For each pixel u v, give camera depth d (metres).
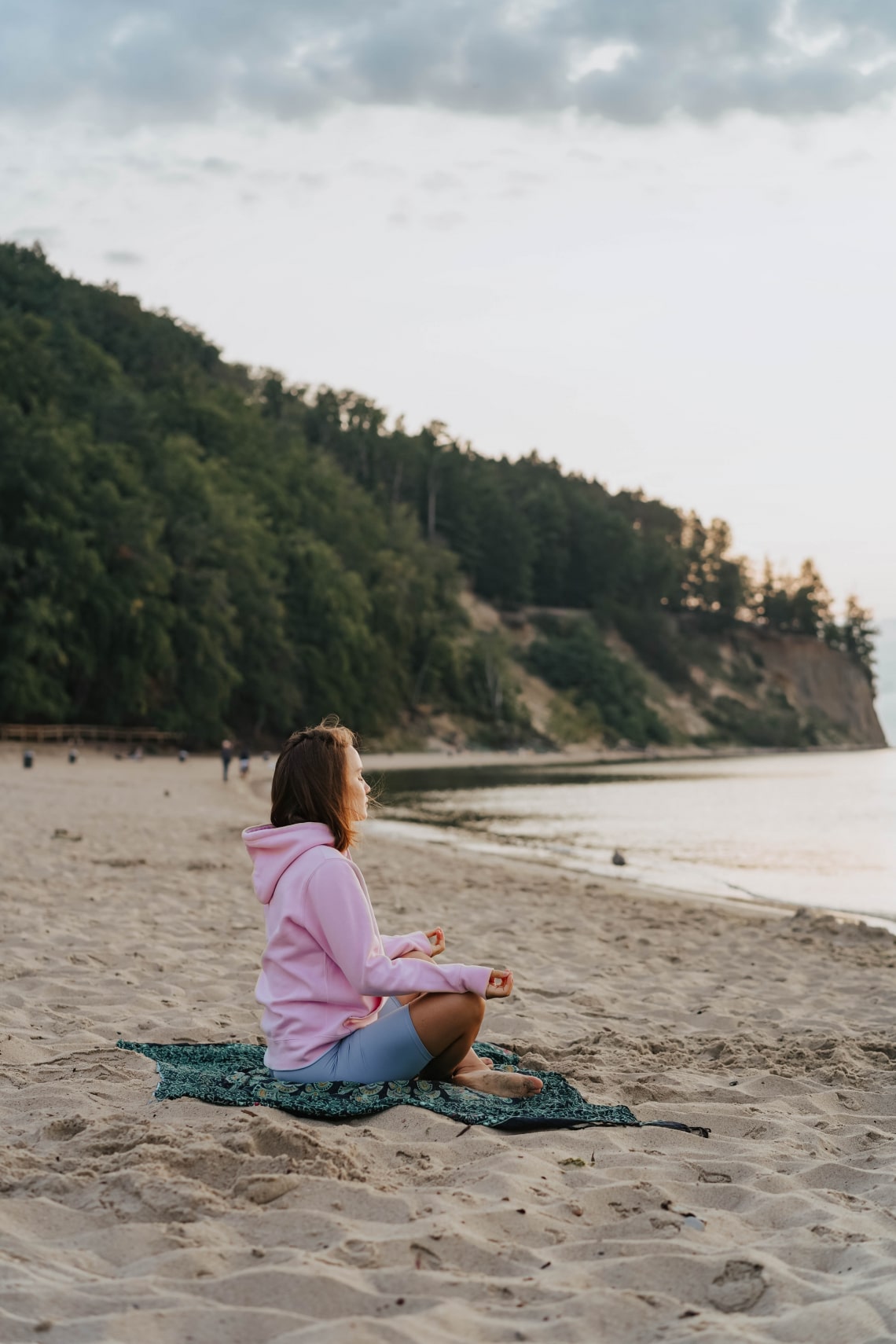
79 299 108.88
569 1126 4.18
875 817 32.53
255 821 23.78
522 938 10.18
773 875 18.75
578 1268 2.93
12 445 57.91
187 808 27.25
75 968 7.29
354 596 80.75
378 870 15.57
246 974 7.48
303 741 4.41
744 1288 2.82
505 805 37.16
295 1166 3.53
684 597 161.50
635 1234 3.19
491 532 130.88
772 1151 4.08
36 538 57.59
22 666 54.75
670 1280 2.87
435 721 93.56
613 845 23.81
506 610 129.50
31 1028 5.68
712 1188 3.60
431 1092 4.35
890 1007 7.46
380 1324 2.50
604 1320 2.62
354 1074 4.30
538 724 106.94
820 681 161.88
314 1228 3.11
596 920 11.84
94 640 60.66
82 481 62.53
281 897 4.34
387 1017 4.31
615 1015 6.93
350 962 4.16
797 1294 2.79
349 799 4.41
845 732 159.12
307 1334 2.46
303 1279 2.72
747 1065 5.66
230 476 82.88
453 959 8.90
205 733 66.38
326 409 130.00
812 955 9.83
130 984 6.95
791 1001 7.66
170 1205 3.20
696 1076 5.35
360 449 128.50
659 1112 4.59
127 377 94.88
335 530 90.19
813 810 35.81
